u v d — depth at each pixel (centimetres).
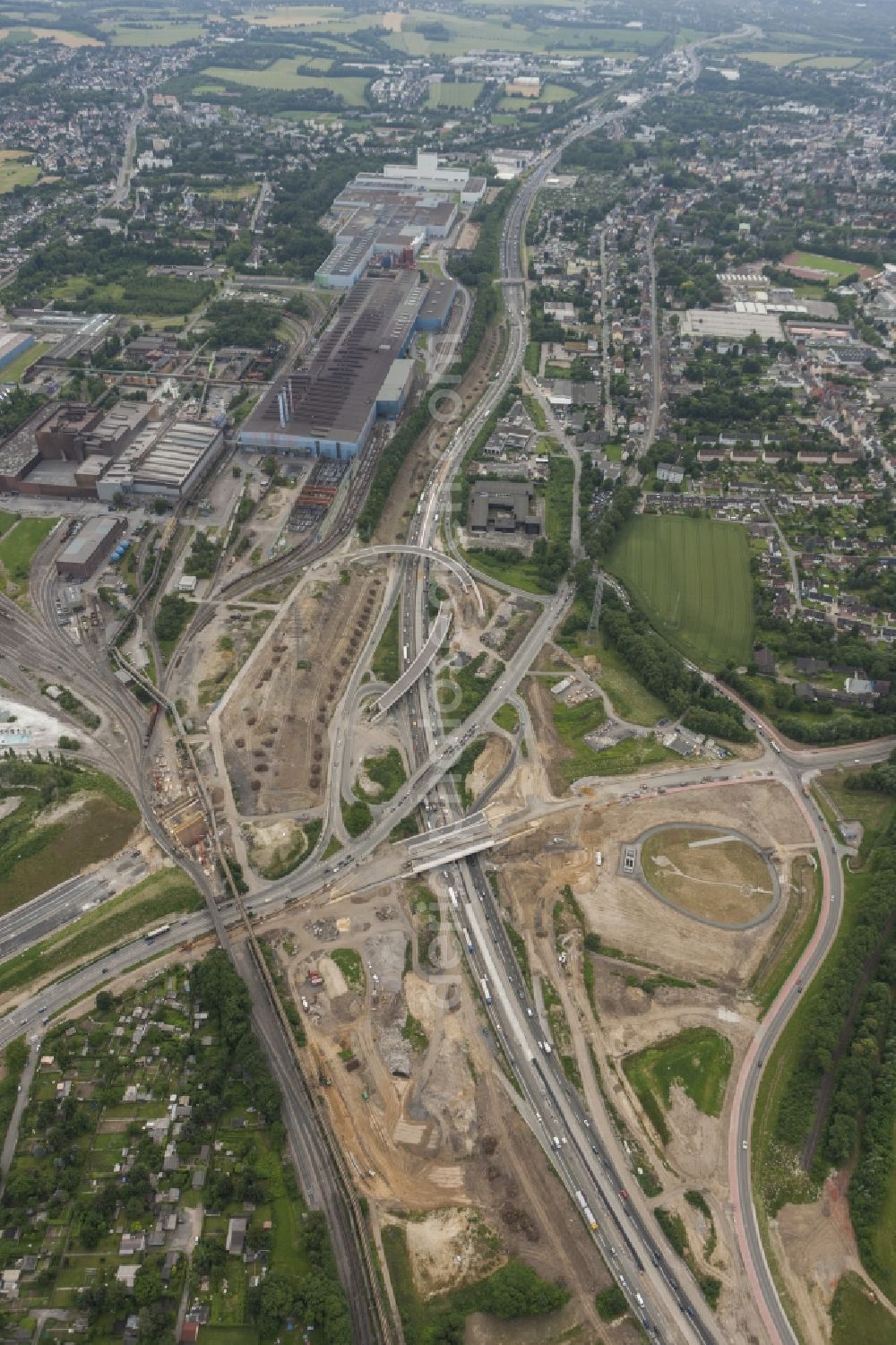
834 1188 19675
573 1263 18488
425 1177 19725
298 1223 18662
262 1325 17000
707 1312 17925
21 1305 17388
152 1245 18250
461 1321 17438
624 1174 19925
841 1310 17950
